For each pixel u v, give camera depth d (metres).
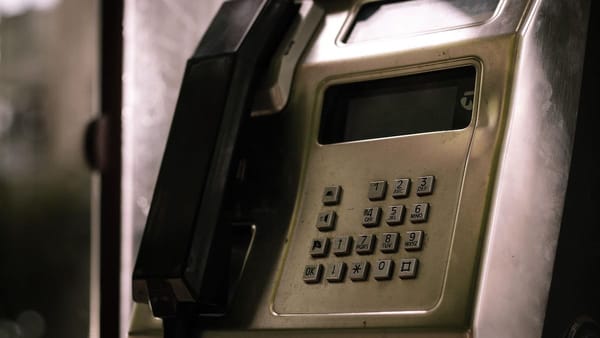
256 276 0.98
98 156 1.46
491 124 0.90
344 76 1.04
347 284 0.90
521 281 0.87
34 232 2.66
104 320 1.40
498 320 0.83
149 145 1.45
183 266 0.93
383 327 0.85
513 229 0.86
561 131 0.96
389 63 1.01
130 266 1.41
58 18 2.46
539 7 0.94
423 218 0.89
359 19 1.11
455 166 0.90
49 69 2.50
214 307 0.98
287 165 1.03
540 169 0.92
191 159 0.99
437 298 0.84
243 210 1.04
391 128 1.00
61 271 2.65
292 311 0.92
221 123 1.00
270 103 1.06
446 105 0.96
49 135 2.57
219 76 1.03
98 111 1.48
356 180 0.97
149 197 1.43
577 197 0.98
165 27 1.50
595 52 1.05
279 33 1.10
